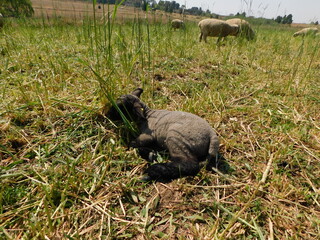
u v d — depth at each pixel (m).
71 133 1.14
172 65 2.19
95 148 1.08
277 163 1.07
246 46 3.06
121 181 0.95
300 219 0.82
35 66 1.86
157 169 0.95
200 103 1.48
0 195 0.77
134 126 1.23
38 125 1.18
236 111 1.48
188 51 2.61
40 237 0.70
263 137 1.25
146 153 1.08
